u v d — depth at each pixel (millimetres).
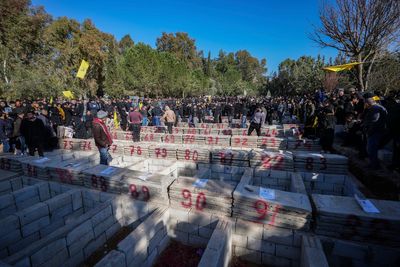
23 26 28234
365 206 3258
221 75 79625
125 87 36938
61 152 9344
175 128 13039
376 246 3086
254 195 3662
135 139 10945
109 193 4699
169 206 4184
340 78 26172
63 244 3311
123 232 4297
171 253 3887
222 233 3311
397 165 5328
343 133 8344
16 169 6145
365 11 11977
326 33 14164
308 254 2900
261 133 11750
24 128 7629
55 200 4414
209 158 6520
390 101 6723
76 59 35344
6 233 3691
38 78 24094
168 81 43094
